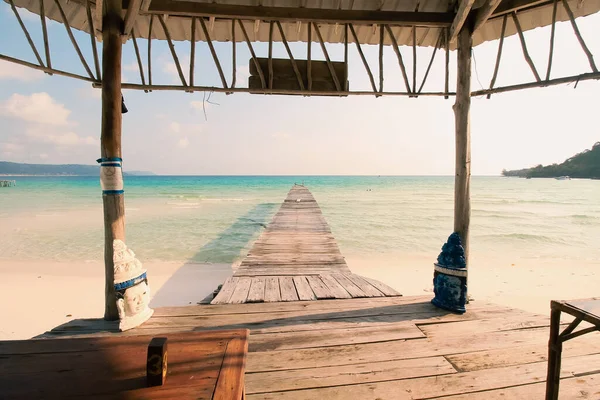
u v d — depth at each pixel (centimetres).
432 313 294
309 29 337
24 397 94
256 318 284
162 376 100
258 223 1430
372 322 275
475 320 278
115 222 264
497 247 1059
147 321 275
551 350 159
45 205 2247
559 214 1925
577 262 872
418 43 393
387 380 195
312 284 392
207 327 265
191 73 331
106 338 133
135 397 94
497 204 2631
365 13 325
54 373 107
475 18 312
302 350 228
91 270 767
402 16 326
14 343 128
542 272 771
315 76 348
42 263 827
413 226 1388
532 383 193
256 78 346
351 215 1748
